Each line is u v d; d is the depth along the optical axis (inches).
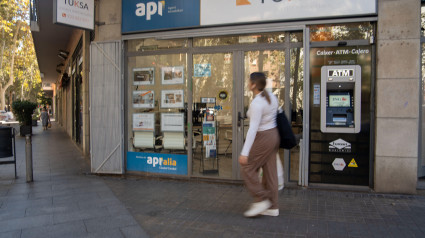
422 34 200.4
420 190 197.2
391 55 194.5
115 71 248.4
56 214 167.9
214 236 139.1
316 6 203.5
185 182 232.8
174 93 239.8
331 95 206.4
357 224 151.3
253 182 155.9
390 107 195.2
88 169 282.4
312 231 143.6
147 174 247.9
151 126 246.8
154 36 237.0
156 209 175.2
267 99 150.8
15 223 155.5
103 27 251.4
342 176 207.2
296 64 212.2
